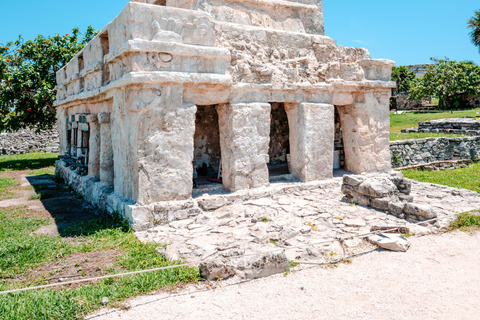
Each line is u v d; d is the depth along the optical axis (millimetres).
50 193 10766
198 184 8984
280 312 3992
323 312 3996
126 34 6824
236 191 7973
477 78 32375
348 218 6879
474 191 9078
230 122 7934
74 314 3934
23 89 17531
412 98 35344
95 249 5867
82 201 9727
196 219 7035
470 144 14953
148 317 3893
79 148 10695
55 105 14133
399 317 3918
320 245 5656
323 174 9258
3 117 18234
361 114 9945
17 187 12383
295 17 9305
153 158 6867
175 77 6883
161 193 6973
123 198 7371
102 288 4414
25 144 25047
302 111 8914
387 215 7055
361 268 5074
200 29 7234
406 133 19688
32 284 4730
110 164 8805
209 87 7453
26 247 5934
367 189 7480
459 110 32156
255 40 8289
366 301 4238
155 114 6840
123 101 7133
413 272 4984
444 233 6367
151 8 6758
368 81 9891
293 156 9266
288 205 7570
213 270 4625
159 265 5051
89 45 9367
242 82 8008
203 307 4070
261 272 4785
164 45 6770
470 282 4730
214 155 11445
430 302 4230
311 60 9086
